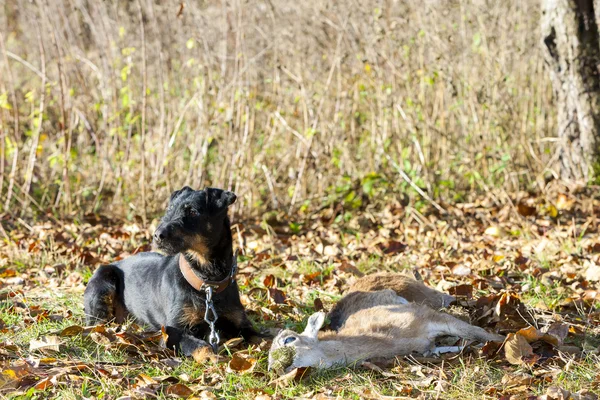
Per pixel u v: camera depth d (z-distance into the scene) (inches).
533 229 325.7
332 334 197.6
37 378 183.8
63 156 376.8
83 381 182.1
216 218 208.8
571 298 237.3
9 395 175.3
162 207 375.9
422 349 202.7
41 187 395.2
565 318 224.7
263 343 208.5
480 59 404.8
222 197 210.7
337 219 361.4
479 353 194.7
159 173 380.5
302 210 366.9
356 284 237.3
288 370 184.4
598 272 259.8
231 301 215.6
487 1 419.8
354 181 381.7
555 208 340.8
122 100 378.9
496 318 222.5
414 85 399.5
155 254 240.5
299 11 413.7
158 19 442.6
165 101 421.4
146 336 216.8
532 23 435.5
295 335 187.2
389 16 399.5
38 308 244.1
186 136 403.9
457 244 312.5
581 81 377.7
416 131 382.9
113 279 239.3
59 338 212.2
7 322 230.8
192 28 402.0
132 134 445.7
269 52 428.1
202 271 210.2
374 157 394.6
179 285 213.0
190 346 202.1
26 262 302.8
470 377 181.3
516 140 393.7
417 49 409.1
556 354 195.5
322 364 187.0
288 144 402.6
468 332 205.5
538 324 219.5
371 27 394.9
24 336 216.2
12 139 399.2
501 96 395.5
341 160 394.9
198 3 432.1
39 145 395.5
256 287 262.5
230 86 371.9
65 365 192.4
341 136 398.3
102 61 431.8
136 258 241.9
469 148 393.7
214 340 213.2
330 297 256.7
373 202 382.0
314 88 409.1
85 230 349.1
